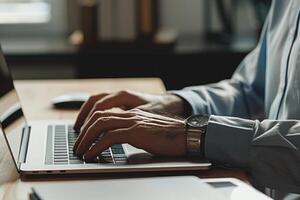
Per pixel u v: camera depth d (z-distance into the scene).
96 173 0.98
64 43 2.75
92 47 2.57
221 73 2.52
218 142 1.03
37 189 0.81
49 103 1.57
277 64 1.34
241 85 1.46
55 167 0.98
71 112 1.47
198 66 2.52
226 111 1.37
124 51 2.54
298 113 1.16
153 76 2.54
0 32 3.00
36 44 2.74
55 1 3.00
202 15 2.94
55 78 2.58
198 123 1.05
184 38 2.83
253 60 1.50
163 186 0.82
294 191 1.00
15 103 1.22
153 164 0.99
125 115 1.08
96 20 2.61
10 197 0.90
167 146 1.03
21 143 1.12
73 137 1.19
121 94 1.30
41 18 3.02
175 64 2.53
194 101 1.32
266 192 1.01
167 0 2.93
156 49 2.54
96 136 1.05
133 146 1.04
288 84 1.21
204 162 1.02
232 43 2.64
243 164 1.03
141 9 2.63
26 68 2.56
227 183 0.89
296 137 1.00
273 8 1.44
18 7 3.01
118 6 2.64
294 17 1.30
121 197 0.77
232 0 2.75
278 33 1.38
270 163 1.01
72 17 2.94
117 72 2.55
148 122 1.06
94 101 1.29
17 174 0.99
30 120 1.37
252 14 2.87
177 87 2.54
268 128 1.03
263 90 1.46
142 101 1.30
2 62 1.25
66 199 0.77
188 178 0.86
